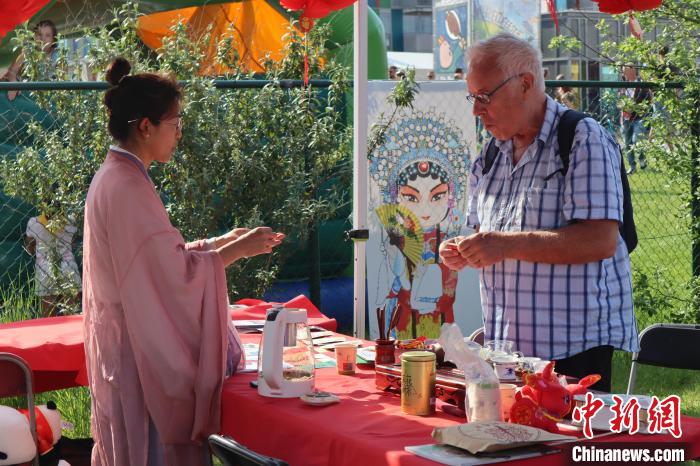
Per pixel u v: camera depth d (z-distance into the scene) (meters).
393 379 2.86
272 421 2.68
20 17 3.47
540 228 3.16
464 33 13.38
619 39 7.69
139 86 3.19
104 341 3.16
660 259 7.89
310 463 2.49
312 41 7.02
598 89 8.03
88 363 3.29
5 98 6.64
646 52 7.35
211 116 6.44
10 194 6.52
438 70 14.23
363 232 4.52
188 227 6.42
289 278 7.33
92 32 7.55
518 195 3.24
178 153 6.39
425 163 6.41
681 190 7.45
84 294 3.31
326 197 6.98
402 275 6.36
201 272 3.11
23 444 3.62
